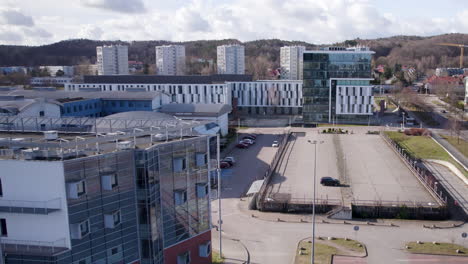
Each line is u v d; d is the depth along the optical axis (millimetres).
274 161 80062
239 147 94562
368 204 54781
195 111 101812
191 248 41000
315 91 126312
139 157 35094
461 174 70250
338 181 64812
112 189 33812
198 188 41031
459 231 49000
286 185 65375
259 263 42531
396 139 100375
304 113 128125
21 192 31516
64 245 31328
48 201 30719
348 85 124438
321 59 124312
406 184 65062
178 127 40125
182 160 38688
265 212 55688
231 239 47969
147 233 35938
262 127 121750
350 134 108688
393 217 53469
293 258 43344
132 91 110375
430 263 41562
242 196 62156
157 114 70938
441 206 52969
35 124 46938
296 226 51094
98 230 33250
